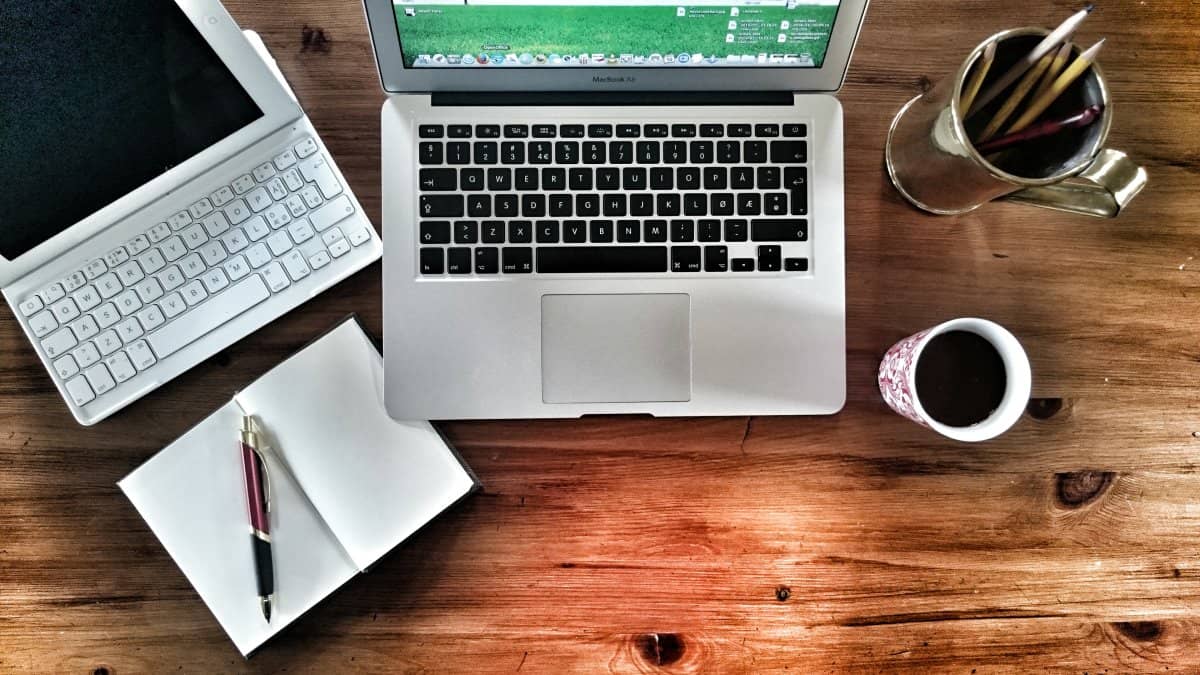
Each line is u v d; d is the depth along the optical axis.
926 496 0.68
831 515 0.68
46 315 0.64
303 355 0.65
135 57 0.60
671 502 0.68
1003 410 0.61
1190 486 0.68
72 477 0.66
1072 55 0.55
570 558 0.68
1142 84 0.68
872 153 0.68
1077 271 0.68
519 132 0.63
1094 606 0.68
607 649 0.67
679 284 0.64
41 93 0.60
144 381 0.64
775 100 0.65
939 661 0.68
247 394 0.65
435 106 0.63
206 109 0.62
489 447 0.67
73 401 0.63
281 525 0.64
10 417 0.66
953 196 0.63
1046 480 0.68
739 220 0.64
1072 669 0.68
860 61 0.68
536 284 0.64
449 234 0.63
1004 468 0.68
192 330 0.64
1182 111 0.68
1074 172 0.54
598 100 0.64
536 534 0.67
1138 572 0.68
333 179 0.65
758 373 0.65
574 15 0.57
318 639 0.67
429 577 0.67
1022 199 0.63
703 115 0.64
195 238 0.64
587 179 0.64
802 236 0.64
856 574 0.68
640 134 0.64
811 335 0.65
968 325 0.62
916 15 0.68
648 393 0.65
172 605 0.67
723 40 0.60
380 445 0.65
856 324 0.68
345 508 0.65
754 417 0.68
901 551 0.68
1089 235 0.68
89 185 0.62
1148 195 0.68
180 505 0.64
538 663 0.67
